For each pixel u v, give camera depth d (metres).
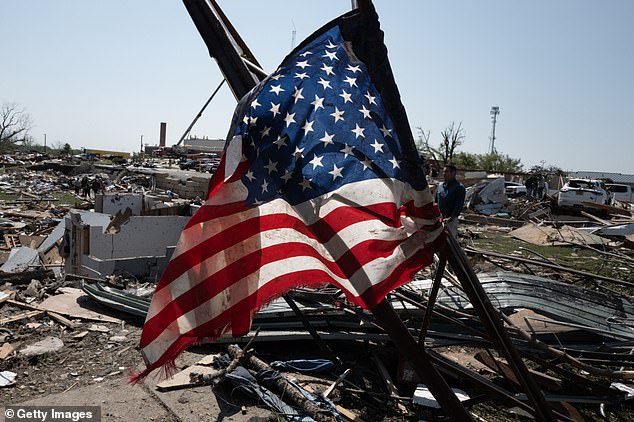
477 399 4.40
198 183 29.41
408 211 2.78
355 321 5.84
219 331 2.65
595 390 5.08
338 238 2.60
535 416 3.29
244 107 2.68
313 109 2.66
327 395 4.74
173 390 4.73
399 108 2.59
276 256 2.81
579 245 13.45
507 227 20.22
